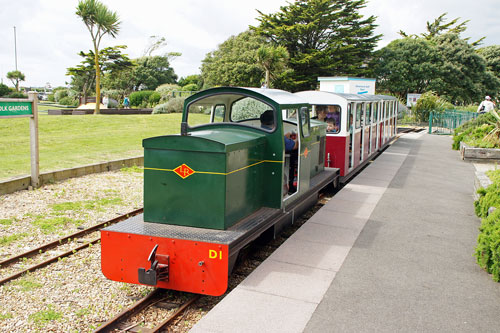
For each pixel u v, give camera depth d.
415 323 3.82
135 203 8.72
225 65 36.38
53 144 14.88
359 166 12.30
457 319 3.91
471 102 45.53
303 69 37.66
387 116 17.61
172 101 29.05
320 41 39.09
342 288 4.51
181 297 4.88
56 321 4.25
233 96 6.16
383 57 42.47
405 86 41.25
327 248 5.73
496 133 14.55
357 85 20.36
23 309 4.48
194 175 4.90
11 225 6.96
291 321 3.80
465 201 8.65
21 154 12.84
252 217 5.51
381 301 4.24
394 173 11.66
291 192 7.21
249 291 4.38
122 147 14.89
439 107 29.91
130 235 4.73
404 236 6.34
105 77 53.00
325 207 7.91
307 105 7.22
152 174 5.07
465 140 15.59
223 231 4.84
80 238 6.66
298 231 6.45
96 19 24.14
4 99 8.27
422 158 14.61
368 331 3.67
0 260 5.69
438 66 41.91
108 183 10.30
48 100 54.22
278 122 5.80
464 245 6.00
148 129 20.03
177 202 5.02
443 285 4.66
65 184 9.87
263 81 26.05
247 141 5.30
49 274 5.33
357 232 6.47
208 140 4.75
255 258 6.04
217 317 3.85
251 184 5.58
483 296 4.40
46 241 6.43
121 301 4.74
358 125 11.74
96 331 4.00
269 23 38.19
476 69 44.47
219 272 4.43
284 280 4.67
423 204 8.33
